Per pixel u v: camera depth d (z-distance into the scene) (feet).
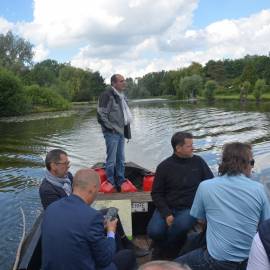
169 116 97.86
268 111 103.30
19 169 38.47
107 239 9.14
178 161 13.52
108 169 17.87
